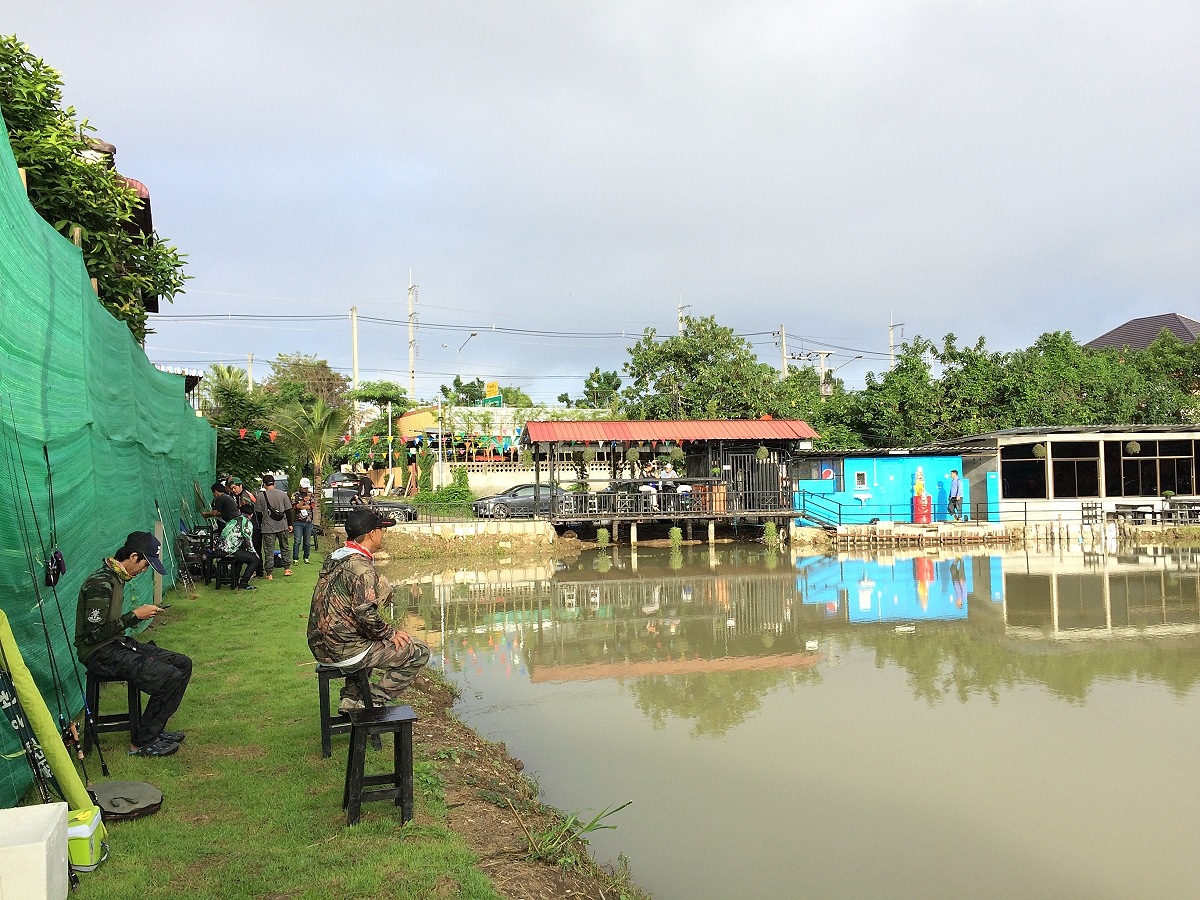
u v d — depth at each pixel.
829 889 5.47
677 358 34.59
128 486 9.38
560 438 26.67
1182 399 35.69
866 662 11.83
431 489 38.00
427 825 4.87
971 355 36.78
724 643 13.18
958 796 7.02
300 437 28.12
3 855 3.08
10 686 4.07
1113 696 9.99
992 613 15.67
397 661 5.30
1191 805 6.85
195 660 8.69
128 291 11.92
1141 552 26.03
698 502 28.17
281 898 3.91
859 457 29.59
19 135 10.18
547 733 8.62
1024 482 30.47
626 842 6.07
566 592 18.77
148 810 4.80
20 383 5.35
